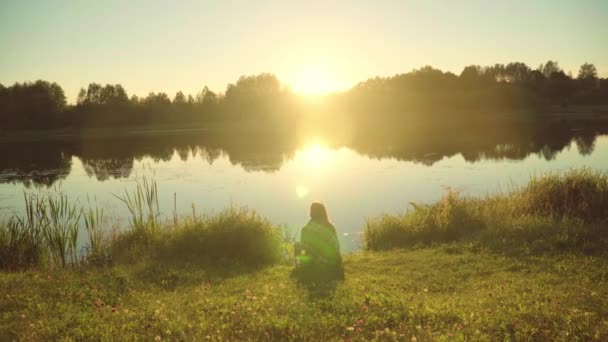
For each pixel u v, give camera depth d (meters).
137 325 5.68
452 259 8.88
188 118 97.25
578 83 106.31
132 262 10.34
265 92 108.56
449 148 35.81
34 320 6.05
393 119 96.00
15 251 11.51
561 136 42.03
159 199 20.41
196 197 20.62
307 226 7.72
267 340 5.11
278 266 9.26
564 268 7.62
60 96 91.94
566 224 10.05
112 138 69.94
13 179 28.47
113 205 19.48
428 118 92.44
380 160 30.72
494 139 41.69
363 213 16.20
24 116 80.12
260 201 19.20
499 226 10.55
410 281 7.61
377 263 9.12
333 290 6.80
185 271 8.78
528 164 25.88
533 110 90.88
